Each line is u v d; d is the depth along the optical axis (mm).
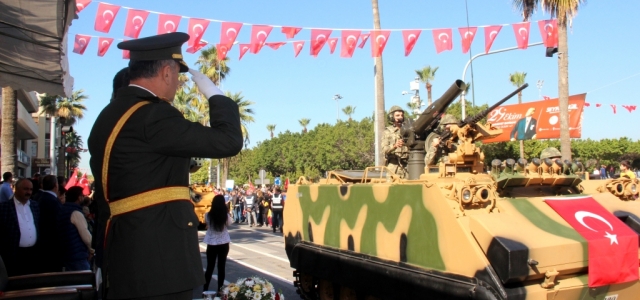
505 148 29484
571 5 15430
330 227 7262
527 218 5027
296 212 8336
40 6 5781
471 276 4816
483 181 5852
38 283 5133
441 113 6746
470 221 4918
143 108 2807
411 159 7277
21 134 37219
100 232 2938
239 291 5645
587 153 39031
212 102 2912
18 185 7156
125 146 2771
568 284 4785
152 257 2729
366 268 6230
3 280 4840
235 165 65562
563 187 6320
